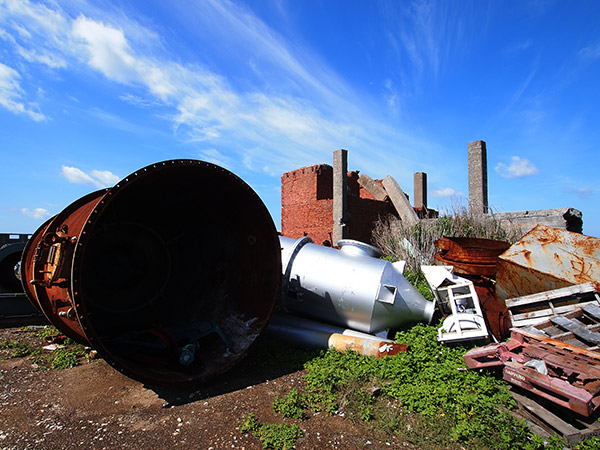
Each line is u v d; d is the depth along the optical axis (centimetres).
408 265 916
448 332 499
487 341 493
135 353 476
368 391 405
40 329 729
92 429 349
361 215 1488
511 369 380
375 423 352
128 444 324
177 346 502
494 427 328
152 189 526
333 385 429
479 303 530
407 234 1028
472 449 309
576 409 315
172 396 420
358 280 560
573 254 492
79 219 450
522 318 494
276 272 512
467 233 945
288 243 654
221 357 487
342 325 583
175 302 611
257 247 556
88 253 517
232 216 582
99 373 494
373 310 546
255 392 426
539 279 509
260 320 513
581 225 955
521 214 970
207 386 444
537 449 297
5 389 443
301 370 487
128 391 436
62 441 329
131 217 568
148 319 579
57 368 511
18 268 711
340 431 342
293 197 1667
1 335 683
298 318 600
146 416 374
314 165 1566
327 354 515
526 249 524
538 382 349
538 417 344
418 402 376
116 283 553
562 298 483
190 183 530
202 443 326
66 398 418
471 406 359
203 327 566
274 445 316
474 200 1183
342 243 665
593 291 455
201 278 635
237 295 586
